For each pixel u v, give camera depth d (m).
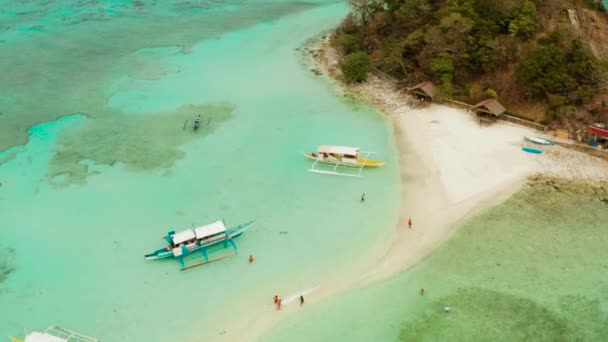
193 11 121.44
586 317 36.62
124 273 41.72
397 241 44.56
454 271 41.19
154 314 37.97
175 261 42.94
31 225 47.38
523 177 52.09
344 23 90.06
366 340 35.53
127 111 69.31
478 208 48.03
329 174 54.28
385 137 61.78
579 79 60.31
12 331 36.66
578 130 57.44
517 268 41.25
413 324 36.62
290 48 95.81
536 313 37.12
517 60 65.75
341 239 44.94
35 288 40.31
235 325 37.00
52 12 117.00
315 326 36.72
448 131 61.62
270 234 45.69
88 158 58.06
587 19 70.00
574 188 50.25
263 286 40.28
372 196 50.44
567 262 41.69
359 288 39.91
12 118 66.94
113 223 47.44
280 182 53.09
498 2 68.50
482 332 35.78
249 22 113.06
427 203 49.06
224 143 61.06
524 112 63.03
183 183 53.28
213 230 43.56
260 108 70.19
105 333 36.44
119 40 98.81
